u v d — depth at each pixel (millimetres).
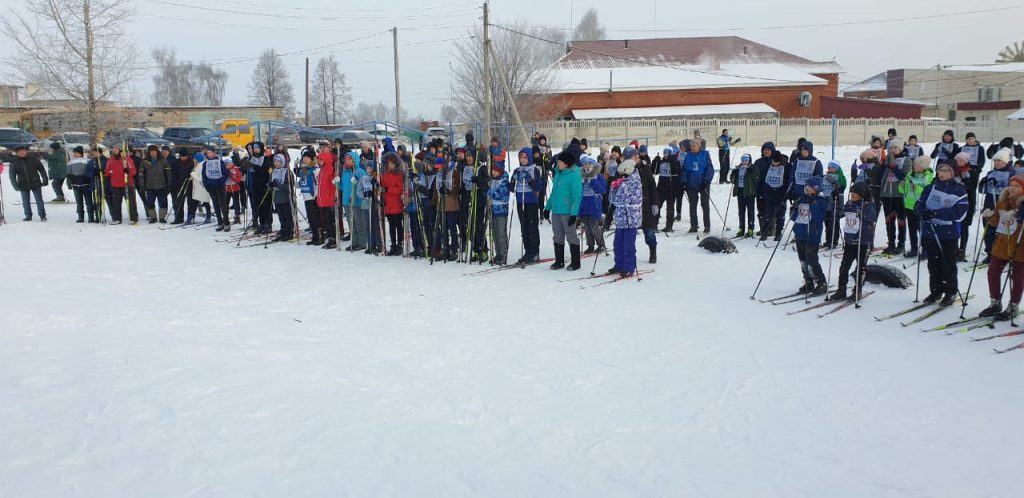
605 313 8250
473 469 4453
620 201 9938
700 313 8133
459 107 41375
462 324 7941
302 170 13570
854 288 8320
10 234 14586
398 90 33812
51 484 4191
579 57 49625
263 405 5406
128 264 11680
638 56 50094
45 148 27359
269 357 6609
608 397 5691
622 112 42656
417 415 5305
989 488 4152
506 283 10023
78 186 16484
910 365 6219
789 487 4215
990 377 5867
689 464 4527
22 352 6535
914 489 4160
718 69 47406
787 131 31875
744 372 6203
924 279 9297
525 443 4844
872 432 4941
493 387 5926
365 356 6750
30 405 5336
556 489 4207
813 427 5055
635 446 4797
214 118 40781
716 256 11398
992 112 50719
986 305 7977
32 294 8992
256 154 14406
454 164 11852
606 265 11078
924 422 5066
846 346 6805
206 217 16453
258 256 12508
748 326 7566
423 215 12023
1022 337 6824
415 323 8000
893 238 10680
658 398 5660
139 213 18641
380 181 12250
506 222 11422
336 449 4691
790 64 50906
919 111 44344
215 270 11211
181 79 84500
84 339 6992
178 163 16234
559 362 6570
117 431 4926
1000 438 4777
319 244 13641
